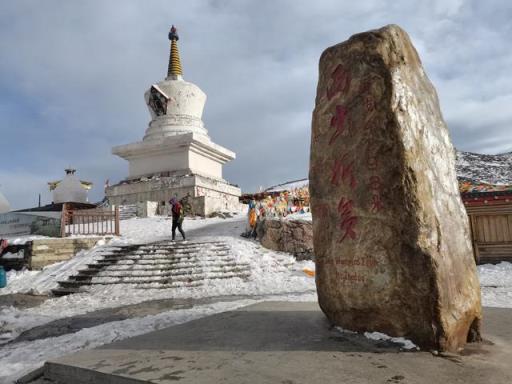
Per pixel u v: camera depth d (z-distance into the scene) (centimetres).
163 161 3231
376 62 516
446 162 542
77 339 680
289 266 1603
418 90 534
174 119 3353
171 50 3656
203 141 3184
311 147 611
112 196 3212
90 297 1245
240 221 2362
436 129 543
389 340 478
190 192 2958
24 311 1055
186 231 2159
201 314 848
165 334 568
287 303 801
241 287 1295
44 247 1719
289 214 2131
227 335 545
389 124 490
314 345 478
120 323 787
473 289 496
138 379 382
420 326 455
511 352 446
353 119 537
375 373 381
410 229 461
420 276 451
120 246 1755
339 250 537
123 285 1370
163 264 1536
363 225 509
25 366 547
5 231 2080
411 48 555
